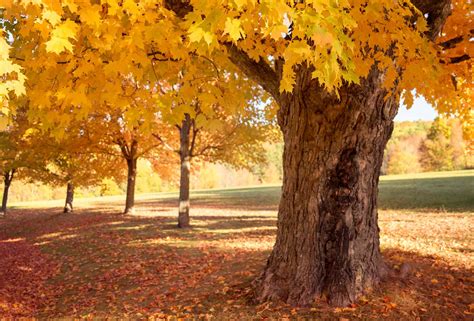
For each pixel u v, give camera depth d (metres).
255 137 13.59
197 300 5.89
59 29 2.65
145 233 13.25
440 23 4.77
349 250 4.95
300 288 5.00
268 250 8.91
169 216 18.59
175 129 16.11
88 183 18.47
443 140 64.06
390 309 4.68
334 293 4.87
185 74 4.64
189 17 2.50
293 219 5.14
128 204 19.89
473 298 4.93
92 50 3.87
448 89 5.70
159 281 7.60
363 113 4.59
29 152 15.31
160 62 4.45
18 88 2.43
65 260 10.73
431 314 4.57
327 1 2.36
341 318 4.56
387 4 3.06
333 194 4.88
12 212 29.30
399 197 22.08
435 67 3.87
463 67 5.99
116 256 10.27
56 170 20.11
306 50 2.52
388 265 5.71
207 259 8.87
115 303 6.68
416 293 5.03
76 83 4.03
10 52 3.77
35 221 21.81
